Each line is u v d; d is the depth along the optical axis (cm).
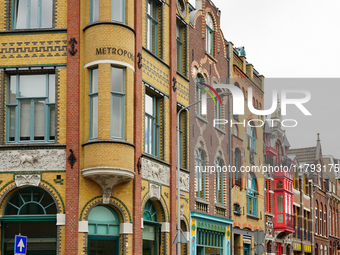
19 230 2288
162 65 2742
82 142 2273
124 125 2295
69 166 2250
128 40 2341
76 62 2311
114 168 2208
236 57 3822
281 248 4722
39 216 2262
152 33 2742
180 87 2956
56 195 2248
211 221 3191
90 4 2342
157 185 2586
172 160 2744
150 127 2655
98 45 2280
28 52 2348
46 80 2362
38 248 2272
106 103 2252
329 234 6669
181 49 3053
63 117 2298
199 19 3250
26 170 2275
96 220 2303
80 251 2206
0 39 2367
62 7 2361
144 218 2547
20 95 2370
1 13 2389
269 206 4431
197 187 3102
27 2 2412
